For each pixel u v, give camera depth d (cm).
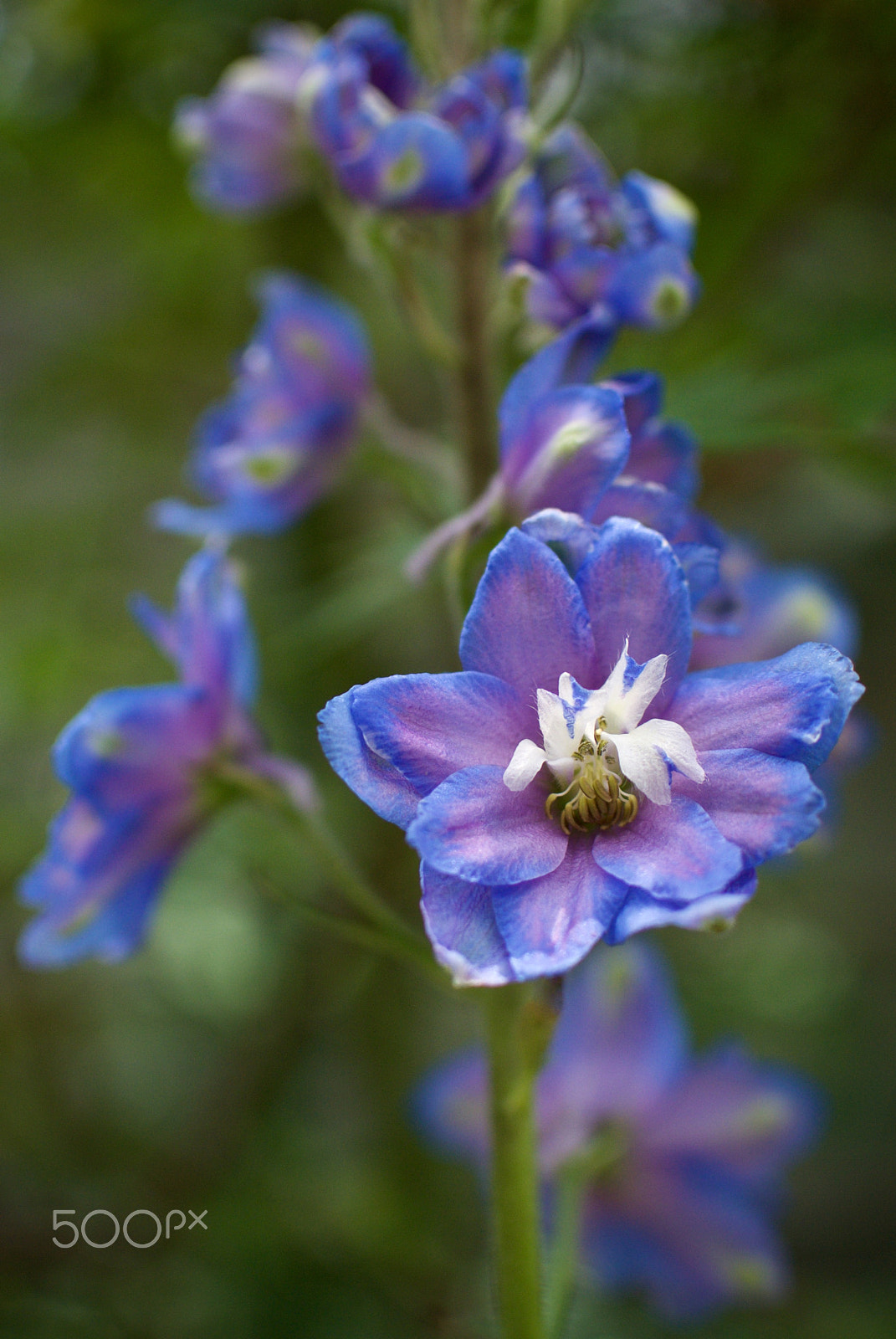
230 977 63
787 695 33
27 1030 67
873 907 86
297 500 43
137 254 66
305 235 63
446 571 37
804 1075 76
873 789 90
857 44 48
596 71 50
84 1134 65
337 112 38
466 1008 79
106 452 68
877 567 77
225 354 67
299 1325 56
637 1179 45
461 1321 54
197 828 40
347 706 33
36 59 58
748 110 50
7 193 64
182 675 40
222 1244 58
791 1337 62
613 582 33
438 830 32
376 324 67
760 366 45
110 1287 56
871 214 54
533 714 33
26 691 60
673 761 33
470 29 39
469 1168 66
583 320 37
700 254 50
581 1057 45
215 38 57
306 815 40
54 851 39
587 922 32
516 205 37
